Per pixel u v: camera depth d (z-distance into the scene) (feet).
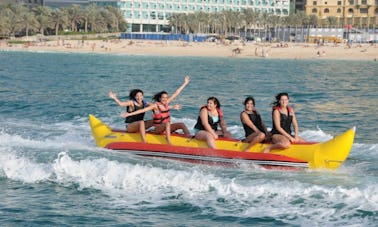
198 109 81.10
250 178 38.04
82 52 374.02
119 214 32.01
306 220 30.27
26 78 143.64
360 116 74.64
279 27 550.77
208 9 607.37
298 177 38.63
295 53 358.64
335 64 260.83
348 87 127.34
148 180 36.83
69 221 30.96
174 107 47.14
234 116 73.46
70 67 204.85
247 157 41.88
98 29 524.52
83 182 37.14
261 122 43.78
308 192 34.01
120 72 179.83
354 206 31.65
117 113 73.82
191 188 35.58
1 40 457.27
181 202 33.53
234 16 550.36
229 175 39.06
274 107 43.16
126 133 47.42
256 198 33.60
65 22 494.18
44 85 121.39
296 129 43.32
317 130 62.08
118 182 36.94
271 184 35.73
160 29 597.52
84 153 44.47
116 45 435.94
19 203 33.78
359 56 335.26
